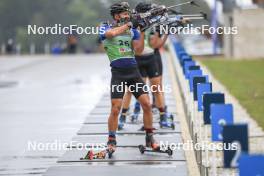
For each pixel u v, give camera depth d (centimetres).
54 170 2981
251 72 9731
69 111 5516
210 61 12412
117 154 3294
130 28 3123
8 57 14925
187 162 3100
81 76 9356
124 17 3156
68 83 8356
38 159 3462
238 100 6197
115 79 3164
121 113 3941
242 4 13700
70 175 2877
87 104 5994
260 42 13112
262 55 13100
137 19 3184
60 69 10900
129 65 3164
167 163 3084
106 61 12519
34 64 12350
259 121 4772
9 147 3847
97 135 3862
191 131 3662
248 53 13150
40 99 6562
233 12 13112
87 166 3056
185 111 4631
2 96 6956
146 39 3938
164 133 3875
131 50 3180
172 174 2855
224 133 1956
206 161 2709
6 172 3156
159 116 4078
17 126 4716
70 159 3212
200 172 2892
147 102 3228
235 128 1947
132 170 2945
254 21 13050
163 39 3981
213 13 13312
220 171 3047
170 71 8419
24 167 3266
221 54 14562
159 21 3241
